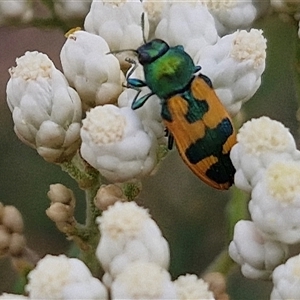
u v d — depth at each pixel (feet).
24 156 0.38
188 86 0.24
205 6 0.27
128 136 0.25
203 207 0.37
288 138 0.24
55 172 0.37
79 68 0.26
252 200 0.24
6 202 0.38
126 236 0.23
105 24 0.26
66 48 0.26
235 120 0.27
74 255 0.27
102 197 0.25
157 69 0.24
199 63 0.25
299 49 0.29
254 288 0.35
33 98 0.25
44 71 0.25
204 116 0.24
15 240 0.27
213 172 0.24
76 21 0.29
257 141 0.24
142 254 0.23
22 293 0.27
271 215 0.23
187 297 0.22
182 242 0.37
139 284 0.22
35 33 0.39
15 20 0.29
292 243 0.24
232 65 0.25
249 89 0.26
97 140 0.24
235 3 0.28
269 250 0.24
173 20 0.26
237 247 0.24
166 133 0.25
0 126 0.38
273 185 0.23
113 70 0.26
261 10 0.29
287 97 0.34
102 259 0.23
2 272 0.36
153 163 0.25
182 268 0.36
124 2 0.26
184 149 0.24
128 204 0.23
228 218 0.28
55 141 0.26
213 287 0.25
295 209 0.23
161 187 0.37
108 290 0.23
